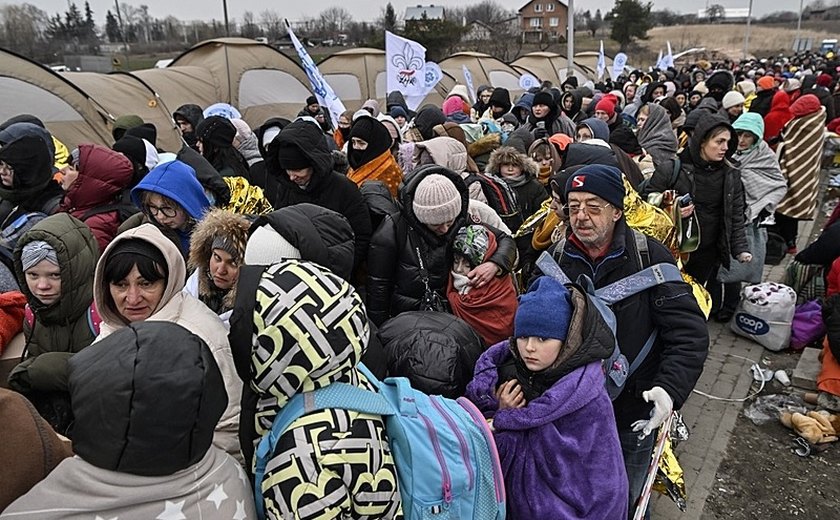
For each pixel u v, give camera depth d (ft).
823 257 15.84
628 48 182.19
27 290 7.83
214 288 8.16
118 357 4.12
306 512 4.47
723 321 17.53
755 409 13.30
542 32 169.37
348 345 4.87
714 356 15.67
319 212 7.45
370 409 5.01
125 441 3.98
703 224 14.30
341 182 10.93
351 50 49.32
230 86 38.58
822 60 96.37
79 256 7.86
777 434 12.48
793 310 15.66
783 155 22.08
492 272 9.34
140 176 12.81
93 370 4.10
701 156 13.99
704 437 12.41
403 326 7.89
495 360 6.98
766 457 11.79
